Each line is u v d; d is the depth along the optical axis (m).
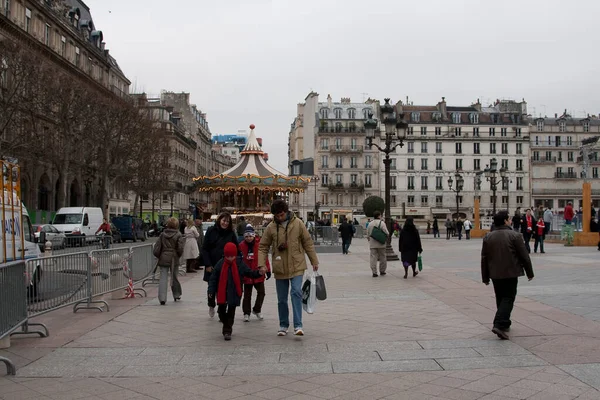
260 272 8.41
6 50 33.69
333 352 7.27
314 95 94.88
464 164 91.88
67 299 9.83
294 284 8.28
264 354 7.26
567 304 10.39
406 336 8.10
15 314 7.66
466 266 19.41
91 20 63.62
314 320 9.52
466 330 8.42
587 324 8.58
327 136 90.56
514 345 7.38
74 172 48.72
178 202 85.38
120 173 47.69
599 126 96.69
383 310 10.39
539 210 24.11
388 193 22.08
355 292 13.00
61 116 38.94
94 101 41.78
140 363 6.90
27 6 45.19
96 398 5.59
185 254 18.66
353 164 90.75
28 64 34.66
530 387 5.64
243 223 19.77
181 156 88.25
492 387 5.68
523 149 93.06
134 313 10.66
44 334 8.52
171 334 8.63
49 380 6.23
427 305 10.88
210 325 9.37
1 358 6.43
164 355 7.29
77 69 52.31
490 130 92.88
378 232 16.59
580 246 29.06
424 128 91.75
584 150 31.73
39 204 48.84
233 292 8.18
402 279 15.66
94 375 6.40
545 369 6.27
